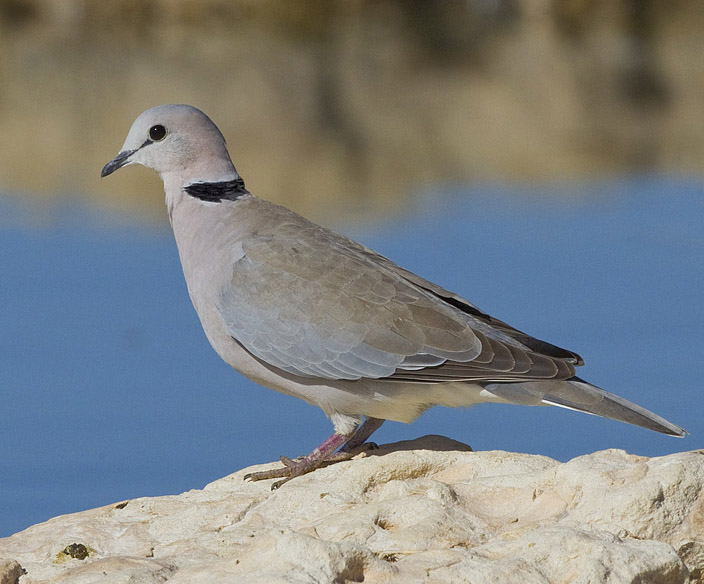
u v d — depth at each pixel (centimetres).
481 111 3728
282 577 757
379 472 977
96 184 2953
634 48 4559
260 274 1138
